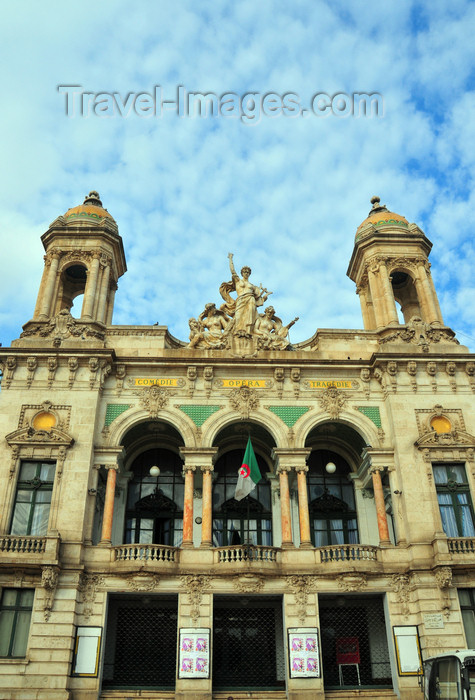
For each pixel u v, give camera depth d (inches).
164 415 1162.6
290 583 1027.3
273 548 1055.0
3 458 1085.8
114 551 1035.9
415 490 1099.9
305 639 986.7
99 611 986.1
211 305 1302.9
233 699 955.3
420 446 1130.0
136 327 1263.5
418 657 982.4
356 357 1267.2
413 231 1440.7
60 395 1144.8
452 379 1207.6
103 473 1180.5
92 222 1408.7
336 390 1208.2
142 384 1190.9
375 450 1148.5
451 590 1016.2
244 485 1087.6
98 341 1212.5
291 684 956.0
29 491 1074.7
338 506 1273.4
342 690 982.4
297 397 1198.9
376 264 1396.4
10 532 1035.9
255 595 1042.7
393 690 980.6
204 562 1043.3
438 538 1038.4
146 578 1001.5
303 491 1123.3
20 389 1147.9
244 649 1126.4
